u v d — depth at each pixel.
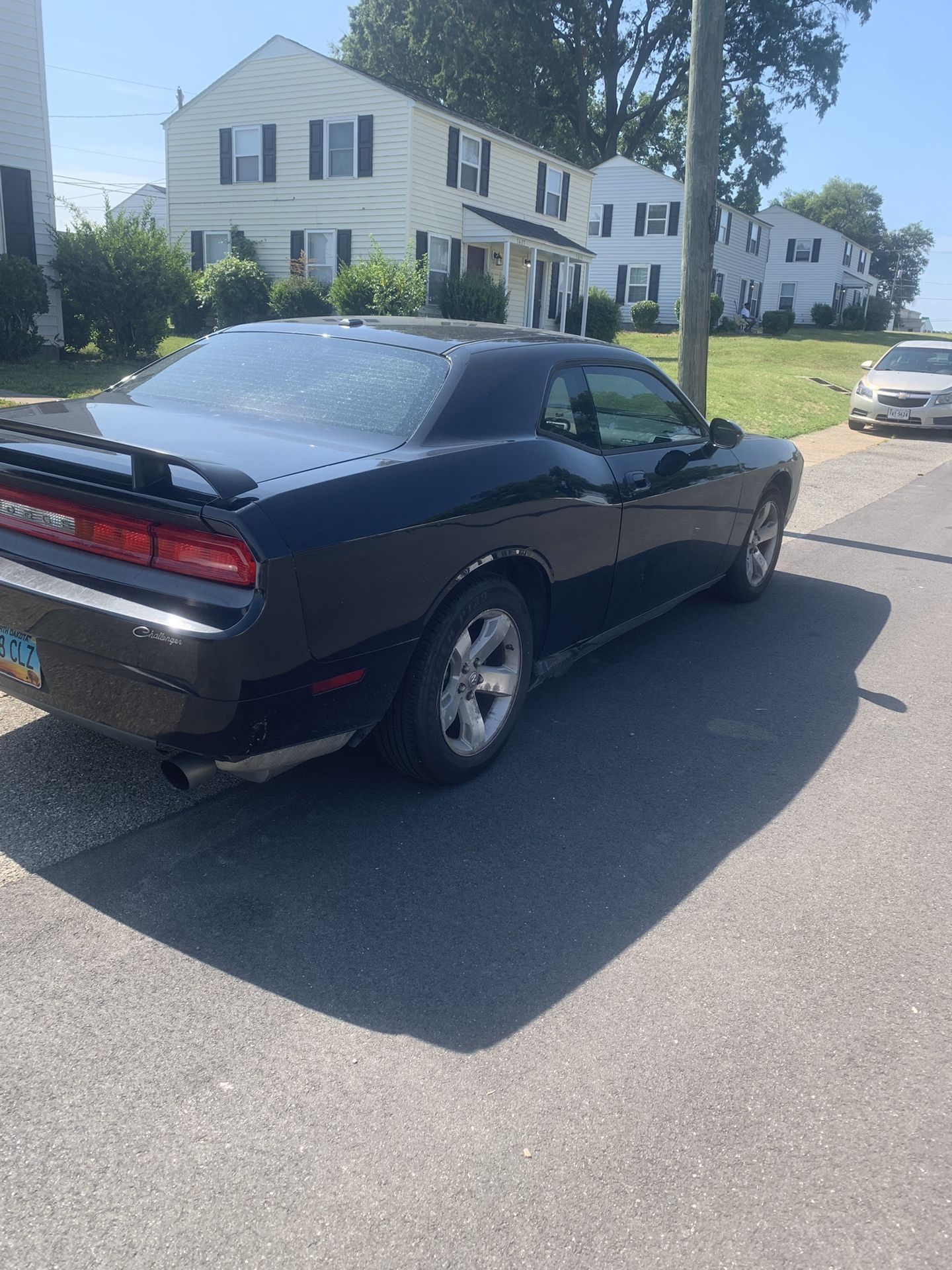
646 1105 2.14
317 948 2.64
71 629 2.73
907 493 10.70
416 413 3.31
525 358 3.76
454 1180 1.94
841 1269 1.78
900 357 16.73
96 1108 2.08
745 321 45.91
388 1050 2.28
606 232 41.19
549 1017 2.41
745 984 2.57
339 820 3.30
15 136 16.05
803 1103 2.17
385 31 39.41
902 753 4.09
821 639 5.60
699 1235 1.84
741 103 41.50
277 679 2.63
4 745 3.66
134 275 17.28
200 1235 1.80
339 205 23.81
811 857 3.23
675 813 3.48
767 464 5.65
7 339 15.73
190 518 2.56
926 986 2.60
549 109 40.41
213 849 3.08
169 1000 2.41
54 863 2.95
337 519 2.71
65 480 2.74
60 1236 1.78
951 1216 1.90
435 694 3.25
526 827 3.33
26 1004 2.37
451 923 2.78
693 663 5.09
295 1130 2.04
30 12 15.77
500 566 3.49
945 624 5.98
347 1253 1.78
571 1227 1.84
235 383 3.59
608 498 3.94
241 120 24.75
